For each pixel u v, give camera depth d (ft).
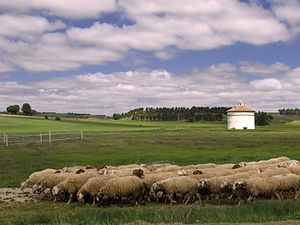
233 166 91.30
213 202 72.95
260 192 70.85
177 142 219.20
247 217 54.80
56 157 151.33
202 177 78.64
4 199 80.79
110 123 554.05
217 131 354.54
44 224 54.44
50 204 75.46
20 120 514.68
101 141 218.59
